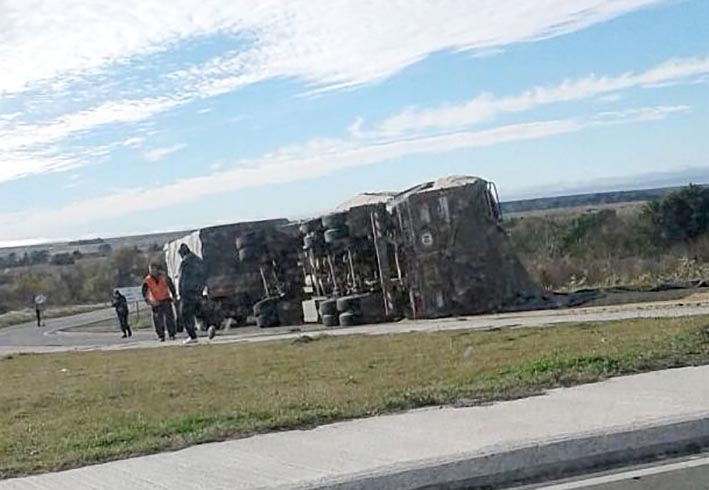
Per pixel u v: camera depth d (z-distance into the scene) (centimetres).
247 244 2866
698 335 1312
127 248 6562
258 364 1617
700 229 3950
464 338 1698
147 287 2680
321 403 1098
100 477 851
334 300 2522
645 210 4053
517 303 2431
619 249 3856
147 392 1373
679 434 870
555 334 1581
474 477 802
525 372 1183
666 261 3294
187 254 2528
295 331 2427
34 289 7438
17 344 3412
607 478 785
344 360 1556
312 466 827
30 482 855
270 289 2892
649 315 1753
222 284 2891
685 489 744
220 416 1074
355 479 777
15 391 1536
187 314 2472
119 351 2352
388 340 1816
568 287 2897
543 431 874
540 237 3847
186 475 833
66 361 2142
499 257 2466
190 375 1540
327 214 2673
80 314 6172
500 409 998
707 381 1061
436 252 2438
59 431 1097
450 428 927
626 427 862
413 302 2442
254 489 770
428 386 1164
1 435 1096
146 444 957
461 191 2459
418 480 788
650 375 1120
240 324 2905
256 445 925
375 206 2523
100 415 1192
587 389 1066
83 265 7781
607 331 1534
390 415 1014
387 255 2498
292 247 2878
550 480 796
